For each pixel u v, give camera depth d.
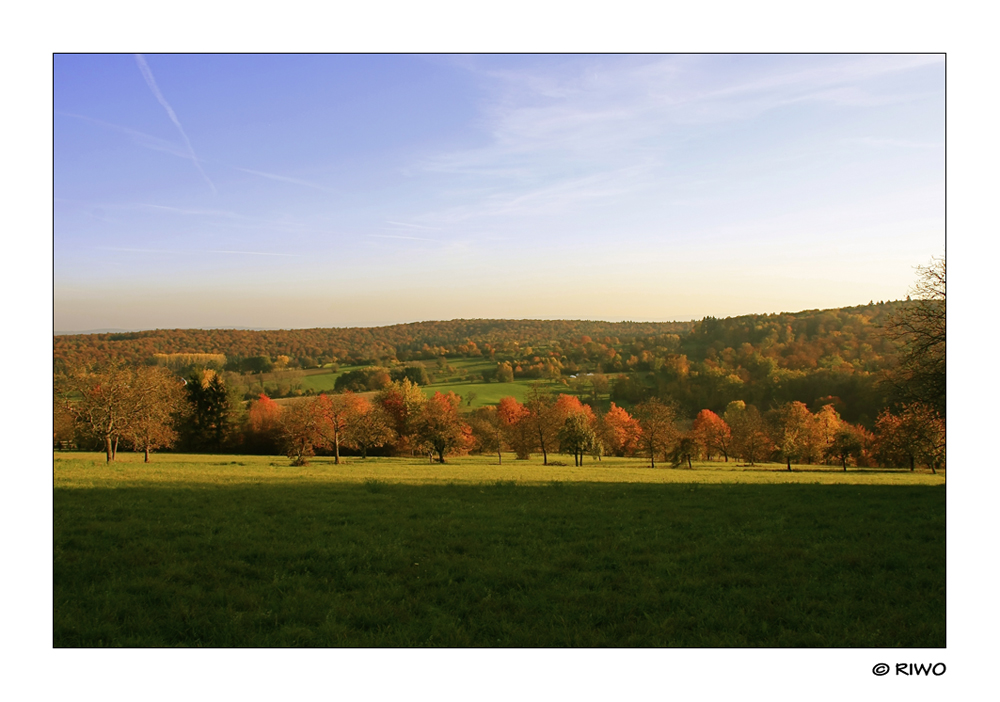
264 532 14.65
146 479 25.44
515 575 11.34
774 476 38.69
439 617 9.54
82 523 15.26
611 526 15.90
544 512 18.06
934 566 11.66
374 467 43.31
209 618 9.24
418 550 13.15
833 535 14.43
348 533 14.70
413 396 81.50
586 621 9.37
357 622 9.34
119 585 10.47
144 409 47.41
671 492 23.45
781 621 9.38
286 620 9.35
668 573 11.55
